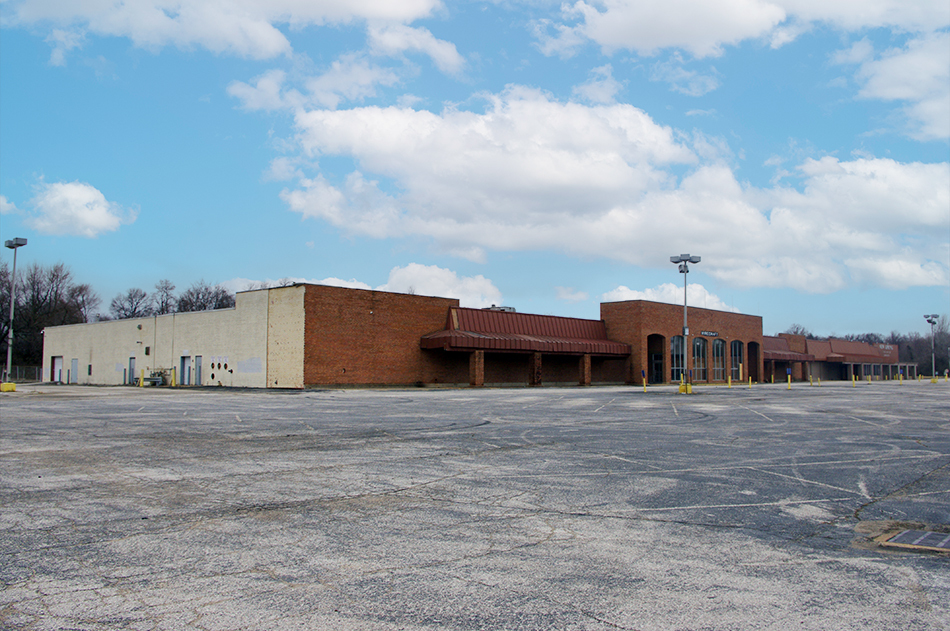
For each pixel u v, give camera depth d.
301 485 10.05
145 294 110.81
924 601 5.19
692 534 7.27
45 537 7.00
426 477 10.78
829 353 100.44
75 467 11.70
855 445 15.36
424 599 5.17
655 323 66.00
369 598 5.19
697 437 16.78
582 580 5.66
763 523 7.80
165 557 6.27
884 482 10.56
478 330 54.44
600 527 7.55
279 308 46.31
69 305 99.06
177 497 9.12
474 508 8.51
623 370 65.50
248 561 6.15
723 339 74.81
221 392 41.59
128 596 5.22
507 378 57.62
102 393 40.66
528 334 58.66
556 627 4.63
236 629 4.59
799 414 24.45
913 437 17.05
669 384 66.00
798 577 5.78
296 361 44.78
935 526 7.70
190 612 4.89
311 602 5.09
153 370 57.28
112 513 8.14
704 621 4.77
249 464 12.09
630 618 4.81
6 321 90.81
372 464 12.12
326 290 45.78
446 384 53.09
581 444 15.21
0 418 21.88
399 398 34.16
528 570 5.93
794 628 4.65
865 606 5.08
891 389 51.16
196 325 53.22
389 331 49.53
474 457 13.07
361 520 7.82
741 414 24.28
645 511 8.40
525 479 10.64
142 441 15.48
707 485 10.21
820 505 8.82
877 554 6.53
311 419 21.41
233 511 8.27
